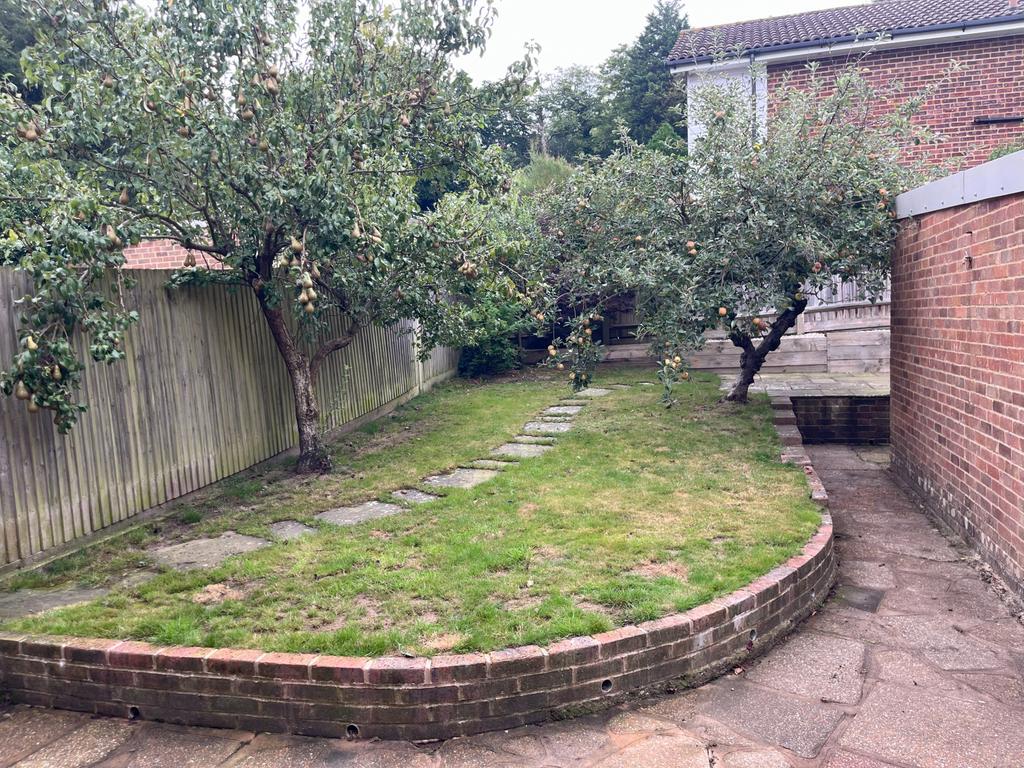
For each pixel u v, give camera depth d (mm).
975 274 5227
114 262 4738
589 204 8578
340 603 3980
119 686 3484
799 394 9719
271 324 6738
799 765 2980
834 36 13062
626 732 3260
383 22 6234
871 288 7539
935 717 3289
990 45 12820
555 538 4902
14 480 4492
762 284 6965
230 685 3359
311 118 6258
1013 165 4453
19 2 5312
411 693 3254
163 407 5766
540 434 8367
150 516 5594
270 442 7242
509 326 13414
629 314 14844
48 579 4492
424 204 17281
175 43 5633
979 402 5180
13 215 5258
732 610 3797
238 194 5914
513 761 3076
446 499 5965
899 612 4406
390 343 10477
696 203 7656
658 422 8602
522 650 3383
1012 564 4605
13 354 4492
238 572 4516
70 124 4977
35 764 3131
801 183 7047
